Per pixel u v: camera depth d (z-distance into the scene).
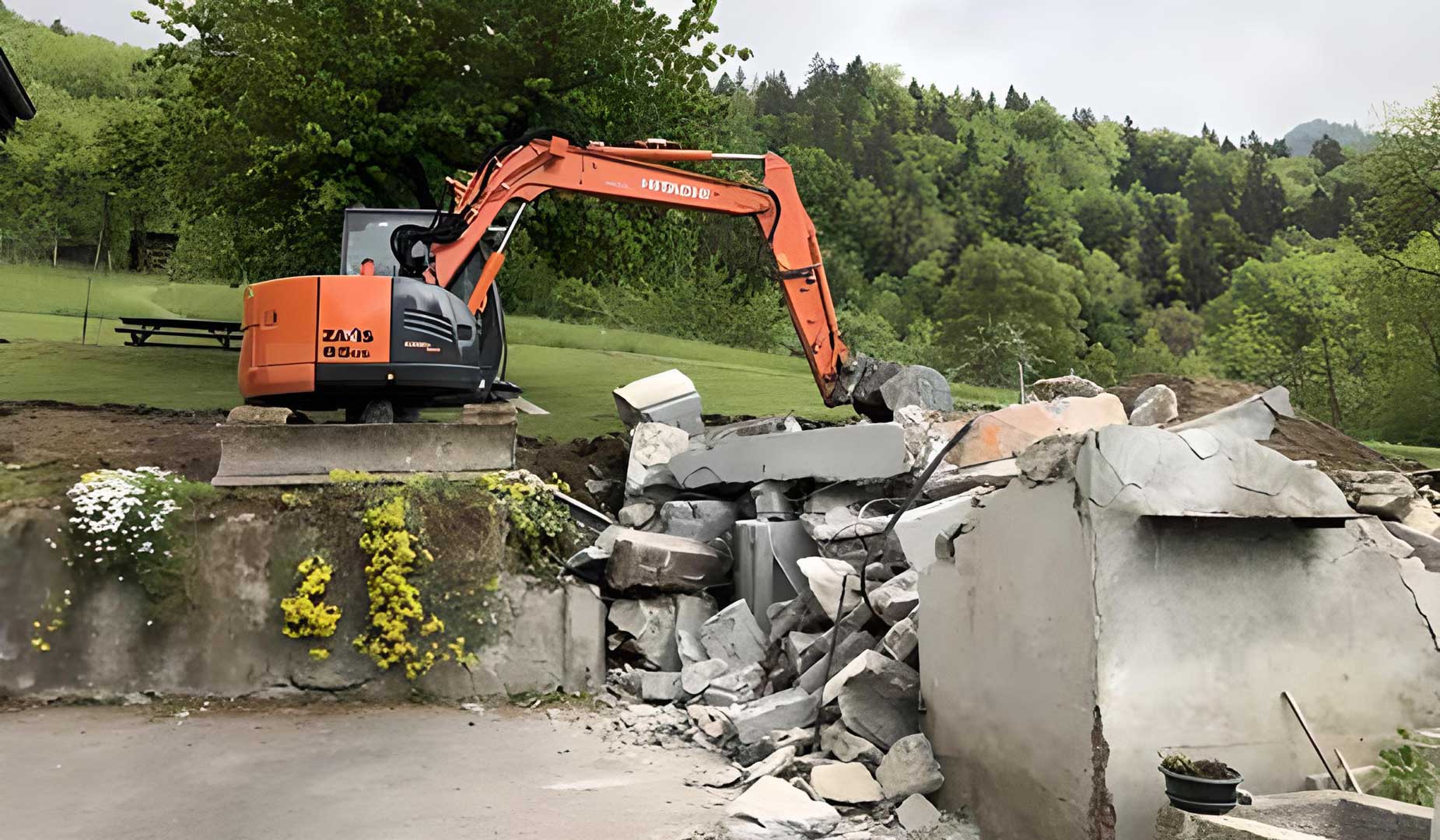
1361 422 48.09
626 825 5.41
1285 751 4.84
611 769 6.44
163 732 7.02
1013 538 5.16
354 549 8.23
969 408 15.26
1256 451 5.04
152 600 7.91
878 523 8.53
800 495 9.64
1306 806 4.22
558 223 19.75
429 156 18.34
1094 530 4.59
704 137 20.38
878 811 5.64
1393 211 39.00
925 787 5.66
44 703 7.63
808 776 6.08
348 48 17.61
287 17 17.67
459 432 8.94
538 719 7.64
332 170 17.86
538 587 8.47
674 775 6.32
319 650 7.98
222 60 18.75
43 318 27.67
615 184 11.18
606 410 15.34
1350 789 4.75
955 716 5.65
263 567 8.11
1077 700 4.61
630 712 7.73
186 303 40.50
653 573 8.75
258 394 9.20
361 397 9.38
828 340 11.82
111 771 6.18
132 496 8.02
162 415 12.28
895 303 75.25
